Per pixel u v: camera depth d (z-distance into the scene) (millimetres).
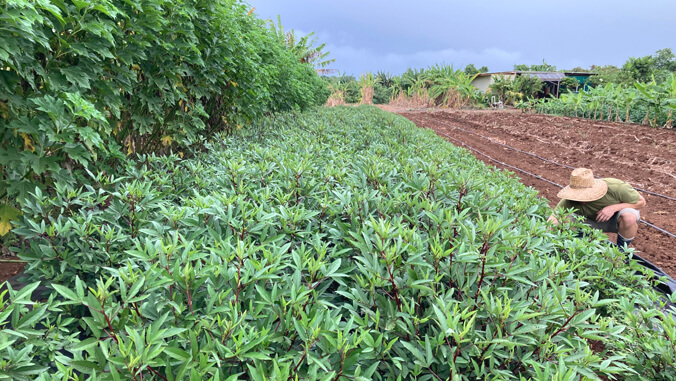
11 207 2779
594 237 3062
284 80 9578
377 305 1527
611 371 1436
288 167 2945
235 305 1320
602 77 37906
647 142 12094
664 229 6078
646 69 36344
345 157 3959
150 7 3303
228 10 5086
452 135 16219
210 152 4816
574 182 4387
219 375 1091
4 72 2426
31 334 1415
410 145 5703
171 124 4547
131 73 3422
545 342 1508
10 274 2885
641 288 2512
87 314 1927
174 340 1194
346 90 41906
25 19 2141
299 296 1299
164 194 2514
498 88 32375
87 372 1082
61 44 2705
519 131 16109
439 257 1612
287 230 1953
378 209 2268
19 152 2541
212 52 4867
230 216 1821
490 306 1425
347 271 1648
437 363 1416
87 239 1960
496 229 1676
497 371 1338
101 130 3285
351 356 1204
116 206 2162
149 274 1299
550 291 1719
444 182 2719
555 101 22172
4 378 1203
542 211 3527
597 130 14602
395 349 1419
